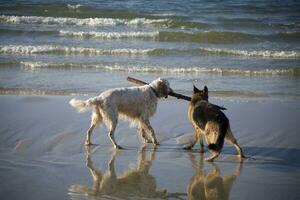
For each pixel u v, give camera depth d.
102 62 19.84
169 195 8.36
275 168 9.70
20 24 27.77
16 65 19.23
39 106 13.76
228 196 8.34
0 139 11.10
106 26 27.70
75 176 9.14
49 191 8.40
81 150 10.66
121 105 11.12
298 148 10.86
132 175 9.27
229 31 25.75
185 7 33.06
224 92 15.91
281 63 20.27
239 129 12.10
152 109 11.42
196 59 20.88
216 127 9.89
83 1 34.53
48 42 23.53
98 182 8.87
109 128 10.96
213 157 10.05
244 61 20.64
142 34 24.86
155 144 11.16
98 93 15.33
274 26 28.05
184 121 12.70
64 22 28.12
